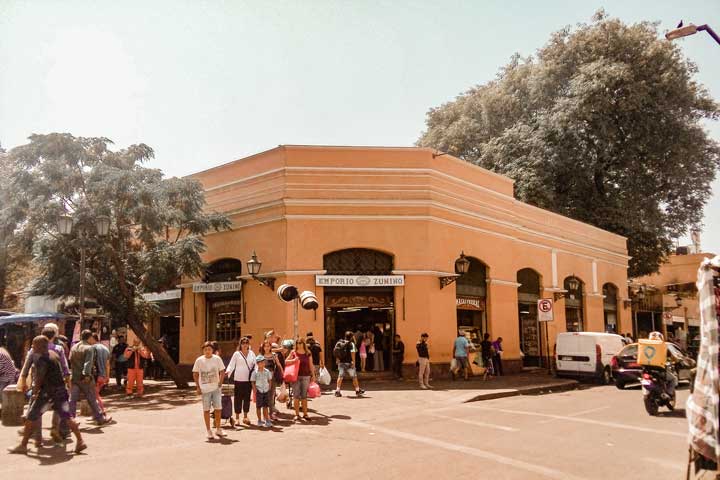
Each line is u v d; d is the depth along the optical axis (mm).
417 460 8484
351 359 16312
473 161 39750
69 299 21484
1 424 12109
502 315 23875
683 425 11656
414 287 20188
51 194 17844
